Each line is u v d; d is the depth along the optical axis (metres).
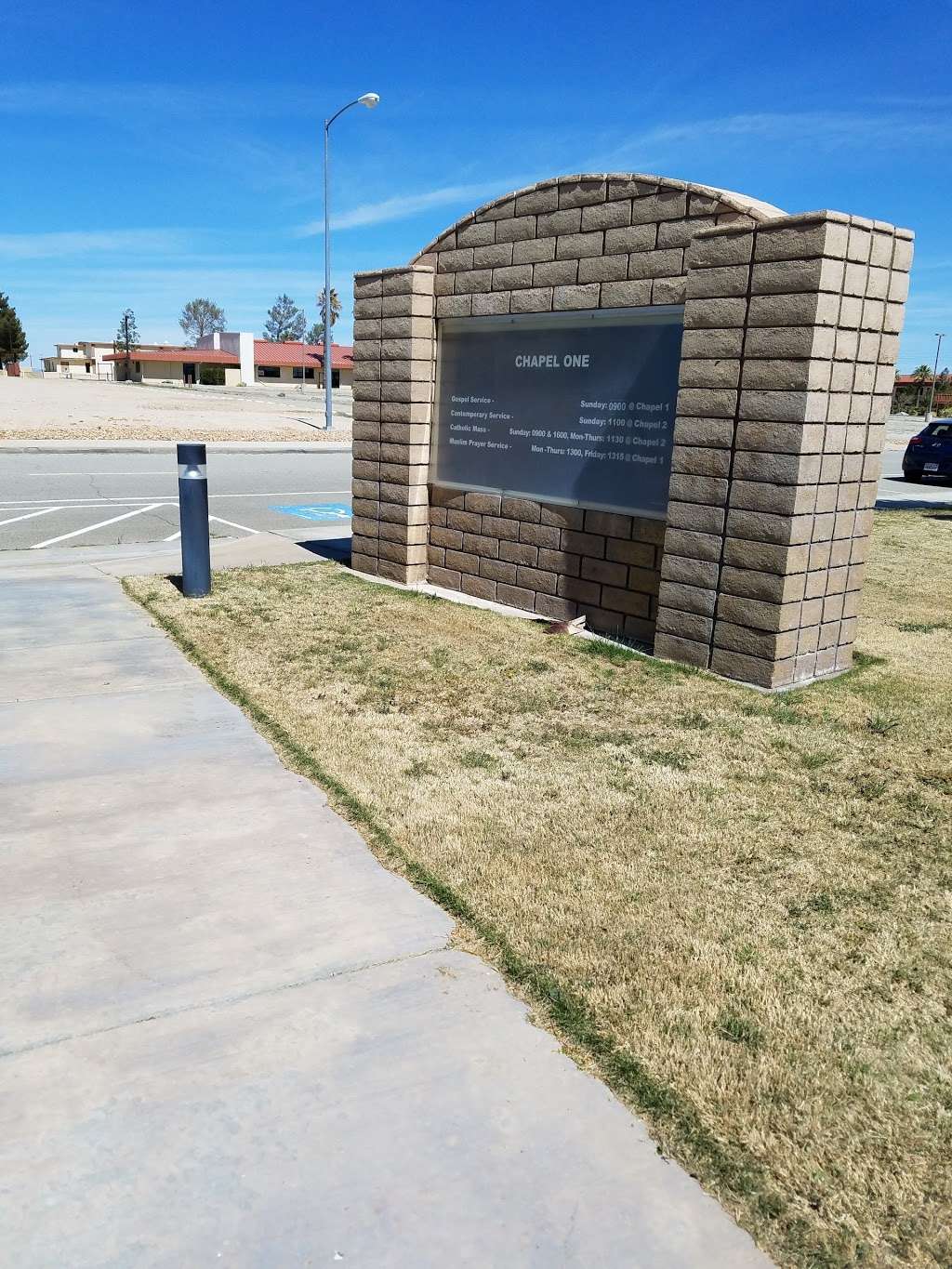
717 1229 2.02
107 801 3.95
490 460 7.96
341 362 94.94
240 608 7.49
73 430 27.05
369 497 9.08
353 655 6.27
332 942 3.02
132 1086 2.38
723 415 5.73
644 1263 1.94
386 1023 2.65
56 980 2.78
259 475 19.55
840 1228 2.03
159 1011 2.67
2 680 5.46
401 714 5.18
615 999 2.76
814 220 5.09
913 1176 2.17
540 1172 2.16
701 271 5.71
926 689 5.92
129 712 5.02
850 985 2.88
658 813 4.03
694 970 2.91
